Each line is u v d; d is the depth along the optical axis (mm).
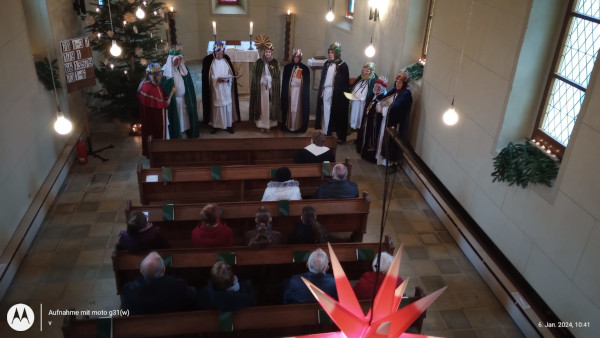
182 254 4496
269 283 4883
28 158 6234
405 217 6914
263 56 9086
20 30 6254
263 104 9188
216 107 8984
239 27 13055
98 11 8680
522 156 4848
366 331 1918
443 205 6723
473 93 5949
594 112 4023
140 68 9055
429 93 7297
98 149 8414
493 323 5102
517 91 5133
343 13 11094
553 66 4926
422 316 4012
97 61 10305
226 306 3703
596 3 4363
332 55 8867
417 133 7840
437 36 6941
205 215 4570
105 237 6141
